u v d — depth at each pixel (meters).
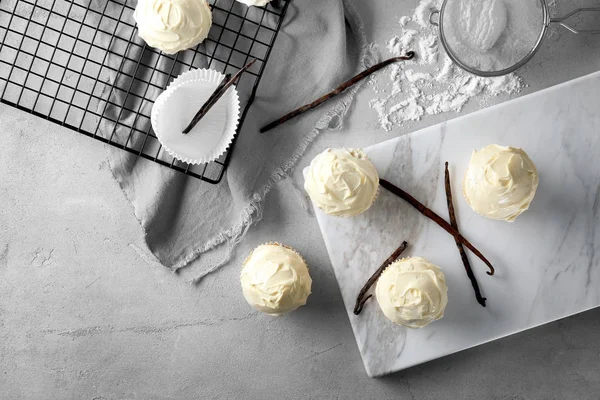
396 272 0.78
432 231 0.85
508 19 0.82
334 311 0.88
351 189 0.77
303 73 0.85
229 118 0.80
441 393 0.88
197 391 0.89
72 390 0.89
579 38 0.86
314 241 0.87
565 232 0.84
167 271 0.88
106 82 0.84
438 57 0.86
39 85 0.86
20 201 0.87
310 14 0.84
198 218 0.86
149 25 0.77
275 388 0.88
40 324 0.88
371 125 0.87
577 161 0.84
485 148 0.79
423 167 0.84
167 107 0.76
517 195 0.78
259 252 0.80
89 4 0.84
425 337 0.85
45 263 0.88
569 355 0.88
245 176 0.85
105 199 0.87
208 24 0.79
